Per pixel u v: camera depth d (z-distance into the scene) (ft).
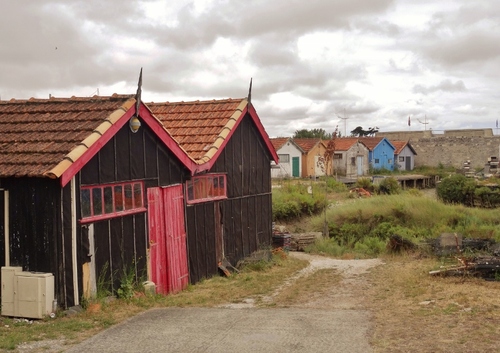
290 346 22.65
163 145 37.83
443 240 53.57
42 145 29.53
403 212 71.36
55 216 27.96
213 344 23.16
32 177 27.55
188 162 40.68
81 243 29.37
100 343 23.49
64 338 24.29
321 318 27.78
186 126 49.11
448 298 31.35
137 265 34.60
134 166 34.42
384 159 194.29
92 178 30.32
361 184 121.60
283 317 28.27
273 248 59.52
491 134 229.25
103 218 31.17
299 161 169.48
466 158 197.47
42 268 28.30
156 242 36.91
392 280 40.06
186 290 39.78
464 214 71.31
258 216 56.24
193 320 27.81
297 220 81.15
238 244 51.34
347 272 46.55
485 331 23.59
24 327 26.23
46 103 34.53
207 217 45.34
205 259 44.73
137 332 25.30
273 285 41.09
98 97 34.01
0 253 28.78
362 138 196.75
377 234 68.44
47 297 27.66
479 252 47.93
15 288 27.78
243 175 52.65
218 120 48.91
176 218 39.96
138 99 33.27
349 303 33.12
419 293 33.83
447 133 235.81
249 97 51.57
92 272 30.30
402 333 24.09
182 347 22.80
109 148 31.83
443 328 24.53
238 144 51.49
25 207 28.37
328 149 94.12
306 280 43.16
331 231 71.10
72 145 28.91
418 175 155.94
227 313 29.73
